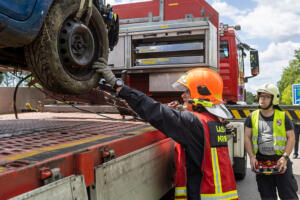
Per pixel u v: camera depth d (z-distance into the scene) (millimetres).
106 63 2523
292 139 2711
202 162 1908
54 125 2824
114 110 4590
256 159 2867
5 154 1422
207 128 1960
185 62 6203
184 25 6199
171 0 6820
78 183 1356
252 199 3980
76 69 2396
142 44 6668
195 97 2080
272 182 2826
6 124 2922
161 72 6387
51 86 2312
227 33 8680
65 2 2217
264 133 2803
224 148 2000
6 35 1913
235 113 4590
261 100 2795
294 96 9406
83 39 2418
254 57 8750
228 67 8664
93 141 1802
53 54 2150
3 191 1018
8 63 2992
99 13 2609
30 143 1746
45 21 2111
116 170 1726
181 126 1928
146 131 2354
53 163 1263
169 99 6832
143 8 6980
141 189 2047
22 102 6793
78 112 4863
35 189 1125
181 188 2047
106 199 1604
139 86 7027
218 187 1863
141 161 2072
